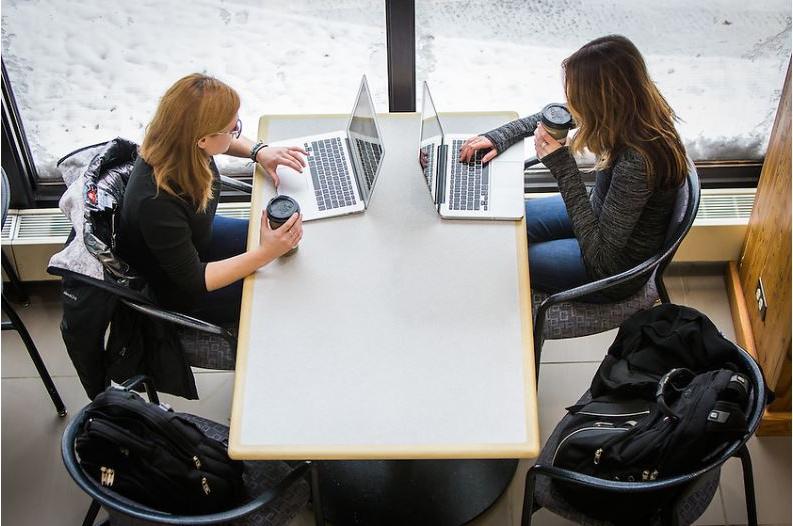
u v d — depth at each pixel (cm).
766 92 322
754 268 302
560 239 276
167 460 204
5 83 303
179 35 318
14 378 311
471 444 206
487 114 274
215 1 312
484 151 260
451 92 324
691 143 327
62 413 302
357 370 219
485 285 233
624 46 226
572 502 221
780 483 280
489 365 218
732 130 324
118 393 209
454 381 216
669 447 201
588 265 246
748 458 230
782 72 319
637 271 234
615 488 199
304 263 238
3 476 287
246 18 314
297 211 235
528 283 233
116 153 249
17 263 322
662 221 241
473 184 252
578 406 230
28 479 286
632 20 313
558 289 260
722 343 222
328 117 275
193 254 235
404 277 235
